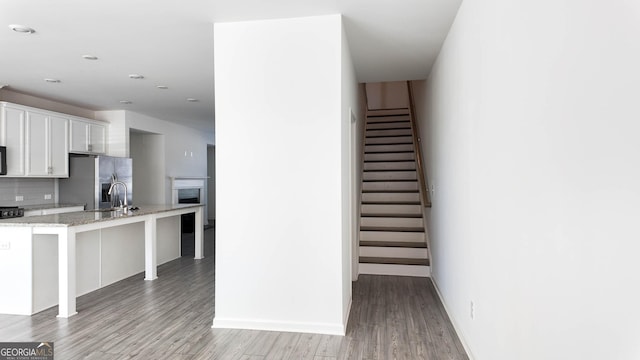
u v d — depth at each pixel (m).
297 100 3.08
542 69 1.51
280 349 2.76
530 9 1.62
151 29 3.26
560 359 1.40
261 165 3.13
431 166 4.60
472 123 2.59
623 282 1.04
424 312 3.56
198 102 6.17
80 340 2.93
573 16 1.27
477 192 2.48
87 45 3.62
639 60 0.96
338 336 2.99
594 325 1.18
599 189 1.14
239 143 3.15
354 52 3.87
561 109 1.36
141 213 4.61
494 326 2.16
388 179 6.16
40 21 3.08
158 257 5.60
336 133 3.04
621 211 1.04
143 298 4.00
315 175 3.06
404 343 2.88
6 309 3.55
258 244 3.13
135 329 3.14
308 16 3.04
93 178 6.02
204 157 10.01
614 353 1.08
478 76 2.42
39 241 3.63
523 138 1.71
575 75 1.27
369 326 3.21
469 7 2.62
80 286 4.11
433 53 3.91
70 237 3.50
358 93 5.27
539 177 1.55
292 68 3.08
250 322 3.13
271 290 3.11
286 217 3.10
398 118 7.71
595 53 1.15
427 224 5.02
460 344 2.87
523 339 1.74
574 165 1.28
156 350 2.74
